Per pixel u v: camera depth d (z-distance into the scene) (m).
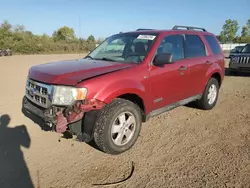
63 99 3.35
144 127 4.92
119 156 3.77
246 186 3.00
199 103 5.83
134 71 3.93
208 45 5.76
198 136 4.47
